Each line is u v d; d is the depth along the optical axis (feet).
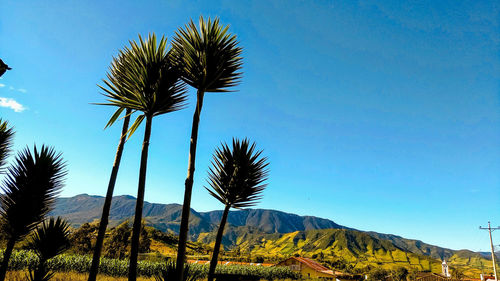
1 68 22.91
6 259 26.35
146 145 27.73
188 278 24.56
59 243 29.55
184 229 23.22
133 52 29.63
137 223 25.12
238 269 128.06
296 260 186.19
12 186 26.94
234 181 27.35
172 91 29.12
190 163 24.89
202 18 27.99
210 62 26.66
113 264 75.00
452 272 386.73
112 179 30.58
